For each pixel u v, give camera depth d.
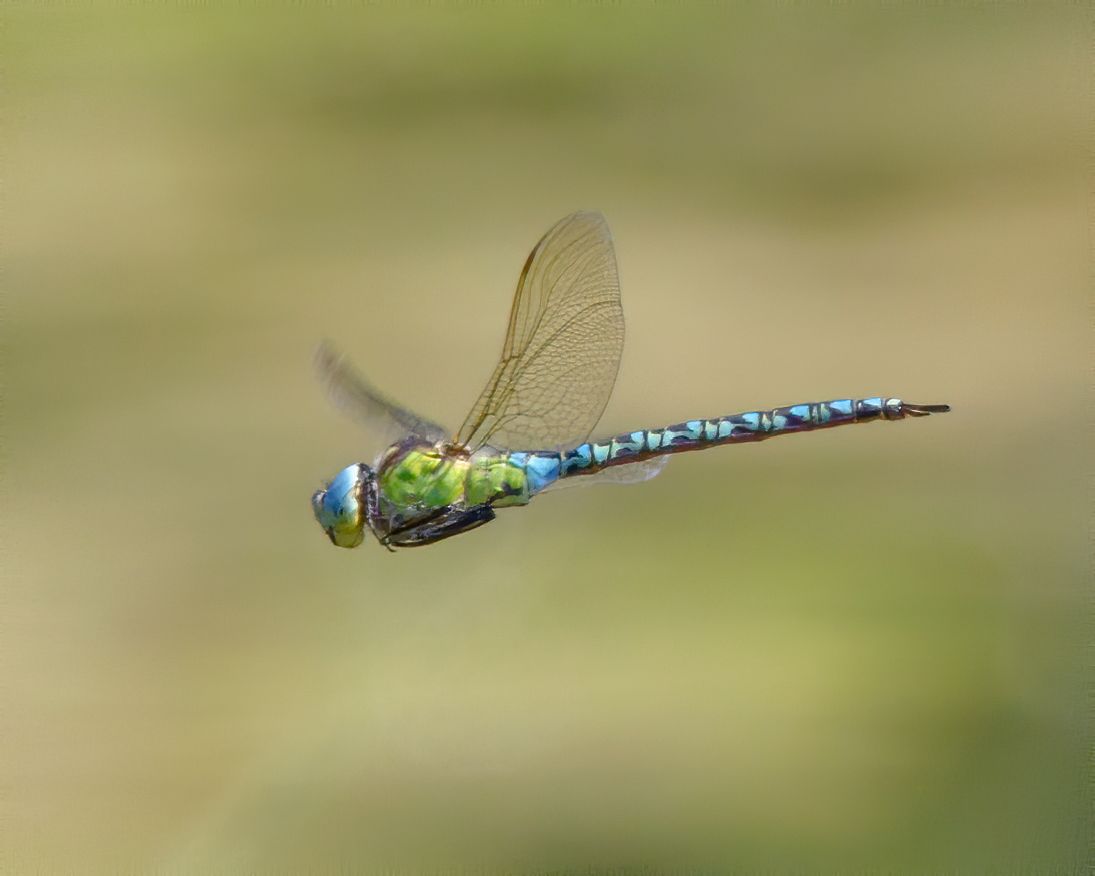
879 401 1.51
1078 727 1.54
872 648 1.55
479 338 1.61
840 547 1.57
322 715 1.55
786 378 1.60
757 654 1.56
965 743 1.54
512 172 1.70
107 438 1.60
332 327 1.61
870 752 1.54
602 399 1.50
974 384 1.60
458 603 1.57
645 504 1.58
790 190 1.66
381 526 1.50
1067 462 1.58
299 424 1.60
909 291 1.62
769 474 1.59
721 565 1.57
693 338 1.61
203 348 1.62
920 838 1.53
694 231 1.63
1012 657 1.55
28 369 1.61
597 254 1.50
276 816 1.54
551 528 1.58
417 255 1.63
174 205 1.67
